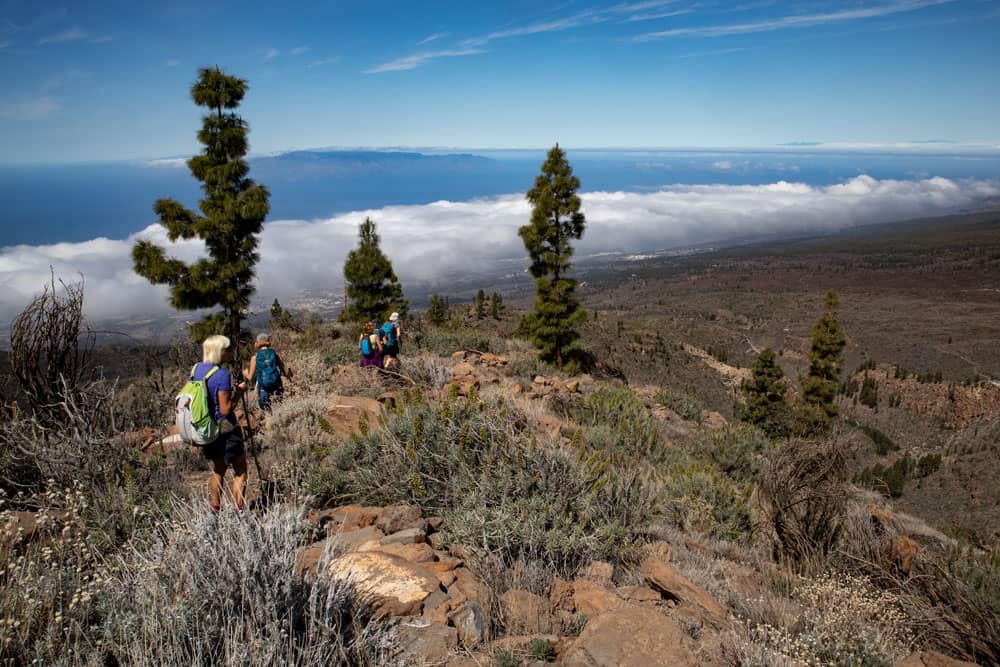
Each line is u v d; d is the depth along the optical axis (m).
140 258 19.72
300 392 10.18
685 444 12.71
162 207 20.06
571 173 28.00
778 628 3.58
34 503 4.46
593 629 2.98
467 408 6.19
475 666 2.78
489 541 4.38
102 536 3.78
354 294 28.14
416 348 17.42
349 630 2.92
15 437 4.81
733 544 6.17
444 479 5.49
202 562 2.85
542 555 4.33
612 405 12.88
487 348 20.44
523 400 10.45
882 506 6.48
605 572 4.21
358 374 11.66
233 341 18.08
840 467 5.87
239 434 5.08
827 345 42.22
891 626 3.64
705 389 103.25
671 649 2.87
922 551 4.91
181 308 20.53
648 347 126.94
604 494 5.43
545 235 28.00
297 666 2.46
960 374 178.62
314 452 6.23
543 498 4.99
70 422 5.07
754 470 11.20
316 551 3.86
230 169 20.30
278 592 2.79
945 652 3.75
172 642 2.47
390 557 3.74
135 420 7.86
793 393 48.66
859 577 4.60
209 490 5.46
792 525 5.81
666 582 4.05
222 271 20.14
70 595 2.79
